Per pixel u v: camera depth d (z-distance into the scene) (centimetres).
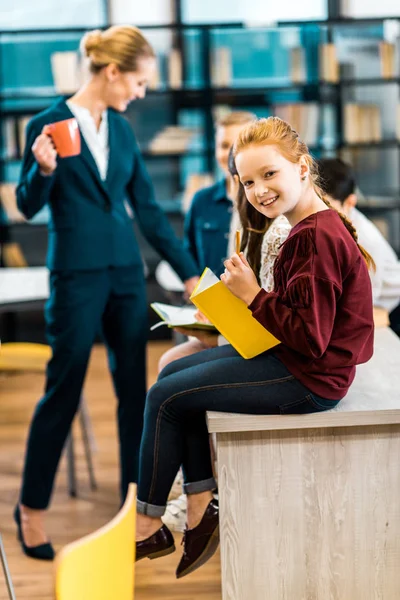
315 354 246
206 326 306
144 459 278
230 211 434
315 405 259
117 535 198
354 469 273
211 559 385
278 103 747
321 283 244
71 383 388
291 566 278
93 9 755
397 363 307
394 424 271
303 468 272
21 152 737
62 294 385
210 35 738
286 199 252
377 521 277
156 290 747
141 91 383
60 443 390
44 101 734
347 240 251
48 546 388
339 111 751
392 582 280
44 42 733
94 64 377
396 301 373
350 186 372
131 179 410
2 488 462
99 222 385
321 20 722
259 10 764
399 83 741
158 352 711
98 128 389
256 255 299
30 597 351
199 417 283
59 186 380
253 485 272
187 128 745
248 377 262
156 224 412
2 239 737
